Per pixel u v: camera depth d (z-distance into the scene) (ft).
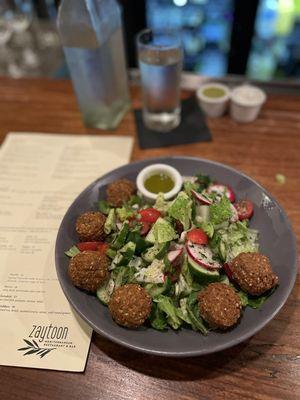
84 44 1.36
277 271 1.00
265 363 0.93
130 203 1.20
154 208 1.16
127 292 0.92
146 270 1.01
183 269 1.02
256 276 0.93
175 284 1.01
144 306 0.91
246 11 1.70
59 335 0.99
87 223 1.11
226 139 1.58
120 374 0.92
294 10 1.87
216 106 1.62
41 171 1.49
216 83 1.78
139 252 1.06
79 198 1.20
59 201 1.37
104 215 1.17
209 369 0.92
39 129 1.70
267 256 1.05
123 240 1.05
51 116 1.76
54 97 1.87
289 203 1.31
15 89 1.94
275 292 0.94
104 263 1.00
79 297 0.96
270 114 1.68
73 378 0.92
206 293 0.93
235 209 1.14
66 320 1.02
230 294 0.92
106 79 1.49
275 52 2.13
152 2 1.94
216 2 1.88
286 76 2.19
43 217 1.32
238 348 0.95
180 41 1.48
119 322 0.90
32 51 2.18
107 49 1.43
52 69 2.07
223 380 0.90
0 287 1.11
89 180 1.44
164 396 0.88
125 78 1.65
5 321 1.03
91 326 0.89
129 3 1.75
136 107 1.77
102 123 1.65
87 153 1.56
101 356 0.95
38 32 2.28
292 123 1.63
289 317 1.00
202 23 2.00
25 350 0.97
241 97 1.59
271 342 0.96
